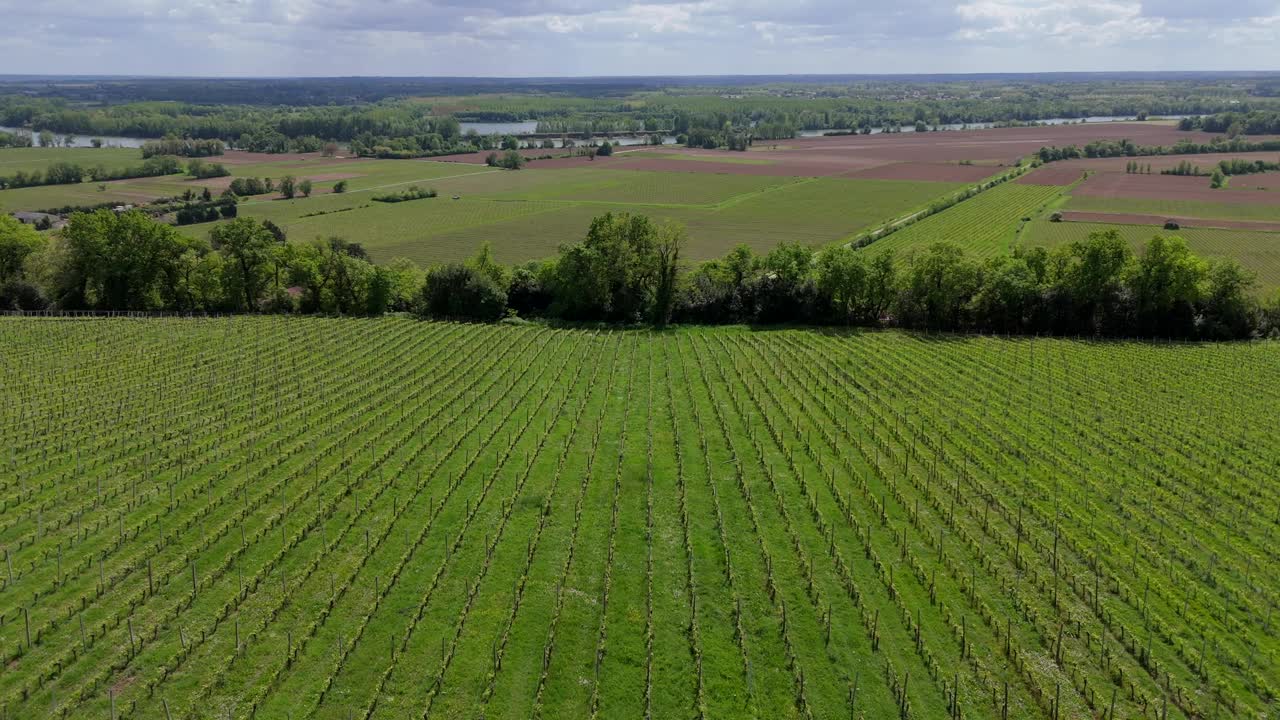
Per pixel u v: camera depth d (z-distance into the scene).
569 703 33.25
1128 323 94.00
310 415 65.06
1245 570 42.72
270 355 81.88
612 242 102.50
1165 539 45.84
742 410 66.62
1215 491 52.19
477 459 56.47
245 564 42.47
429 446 58.94
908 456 57.47
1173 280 91.94
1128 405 68.38
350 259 108.62
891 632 37.75
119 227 104.81
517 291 107.00
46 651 35.31
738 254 110.00
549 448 58.41
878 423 64.06
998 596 40.38
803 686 33.81
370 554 43.50
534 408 67.31
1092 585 41.12
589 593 40.38
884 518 47.59
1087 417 65.44
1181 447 59.41
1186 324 93.25
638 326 100.62
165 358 79.75
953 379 75.88
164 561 42.59
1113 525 47.44
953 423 64.06
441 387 72.94
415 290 110.94
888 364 80.69
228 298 107.75
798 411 66.50
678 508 49.28
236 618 37.91
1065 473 54.88
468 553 43.75
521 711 32.81
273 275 109.44
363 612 38.66
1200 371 78.25
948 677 34.88
